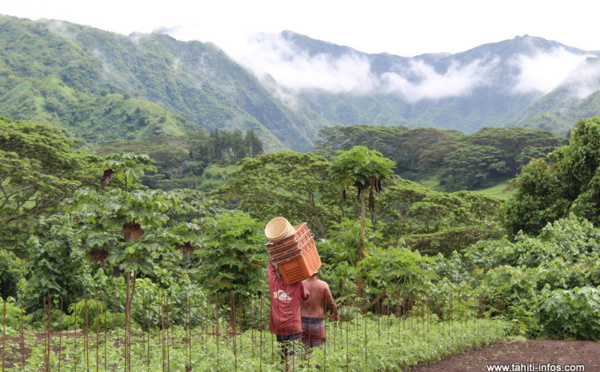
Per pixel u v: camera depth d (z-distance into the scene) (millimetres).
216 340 6402
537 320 9867
